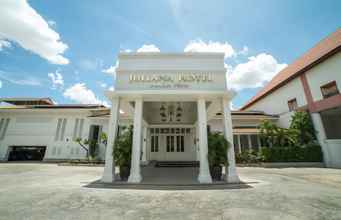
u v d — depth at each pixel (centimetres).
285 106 1869
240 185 681
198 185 677
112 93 806
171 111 1265
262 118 1934
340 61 1294
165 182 726
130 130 831
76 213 377
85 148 1888
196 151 1550
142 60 857
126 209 405
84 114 2075
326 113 1500
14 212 380
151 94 800
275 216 362
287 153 1484
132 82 824
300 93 1662
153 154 1552
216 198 499
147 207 420
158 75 832
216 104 954
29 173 1061
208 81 829
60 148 1967
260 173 1078
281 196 520
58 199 484
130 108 999
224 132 797
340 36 1463
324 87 1434
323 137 1441
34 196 514
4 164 1666
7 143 2012
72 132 2016
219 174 771
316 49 1741
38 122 2070
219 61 860
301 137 1527
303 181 784
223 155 745
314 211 391
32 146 2008
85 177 898
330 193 557
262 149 1550
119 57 864
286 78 1797
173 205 436
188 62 856
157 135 1602
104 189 613
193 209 405
